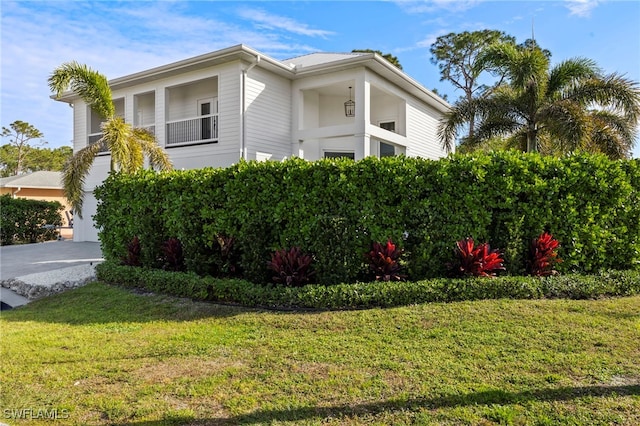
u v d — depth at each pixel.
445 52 29.50
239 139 12.62
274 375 3.62
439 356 3.87
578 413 2.86
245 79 12.73
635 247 6.73
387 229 6.59
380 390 3.28
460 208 6.52
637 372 3.45
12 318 5.95
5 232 17.48
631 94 11.05
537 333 4.35
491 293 5.70
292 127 14.45
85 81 10.61
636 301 5.46
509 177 6.49
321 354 4.04
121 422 2.94
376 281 6.09
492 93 12.53
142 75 14.09
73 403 3.22
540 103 11.72
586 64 11.56
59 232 19.88
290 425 2.85
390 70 13.53
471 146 12.67
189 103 15.52
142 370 3.81
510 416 2.84
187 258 7.45
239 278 7.07
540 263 6.32
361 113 13.03
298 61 16.98
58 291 7.83
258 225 6.95
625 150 11.35
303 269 6.34
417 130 17.09
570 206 6.61
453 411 2.93
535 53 11.38
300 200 6.80
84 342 4.61
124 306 6.21
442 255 6.50
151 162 11.06
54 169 46.97
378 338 4.40
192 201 7.51
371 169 6.64
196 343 4.45
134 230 8.41
